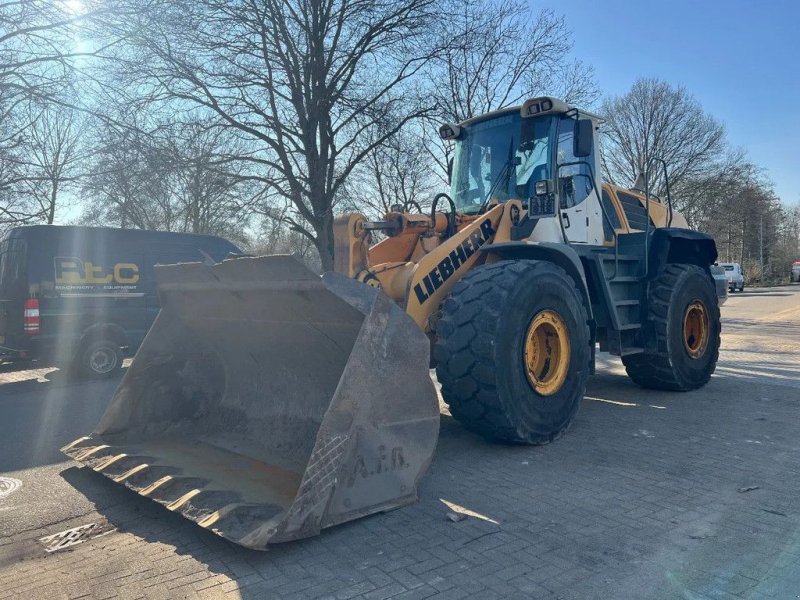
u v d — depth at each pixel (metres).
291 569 3.21
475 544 3.42
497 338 4.68
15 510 4.19
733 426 5.76
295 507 3.32
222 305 4.75
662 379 7.18
